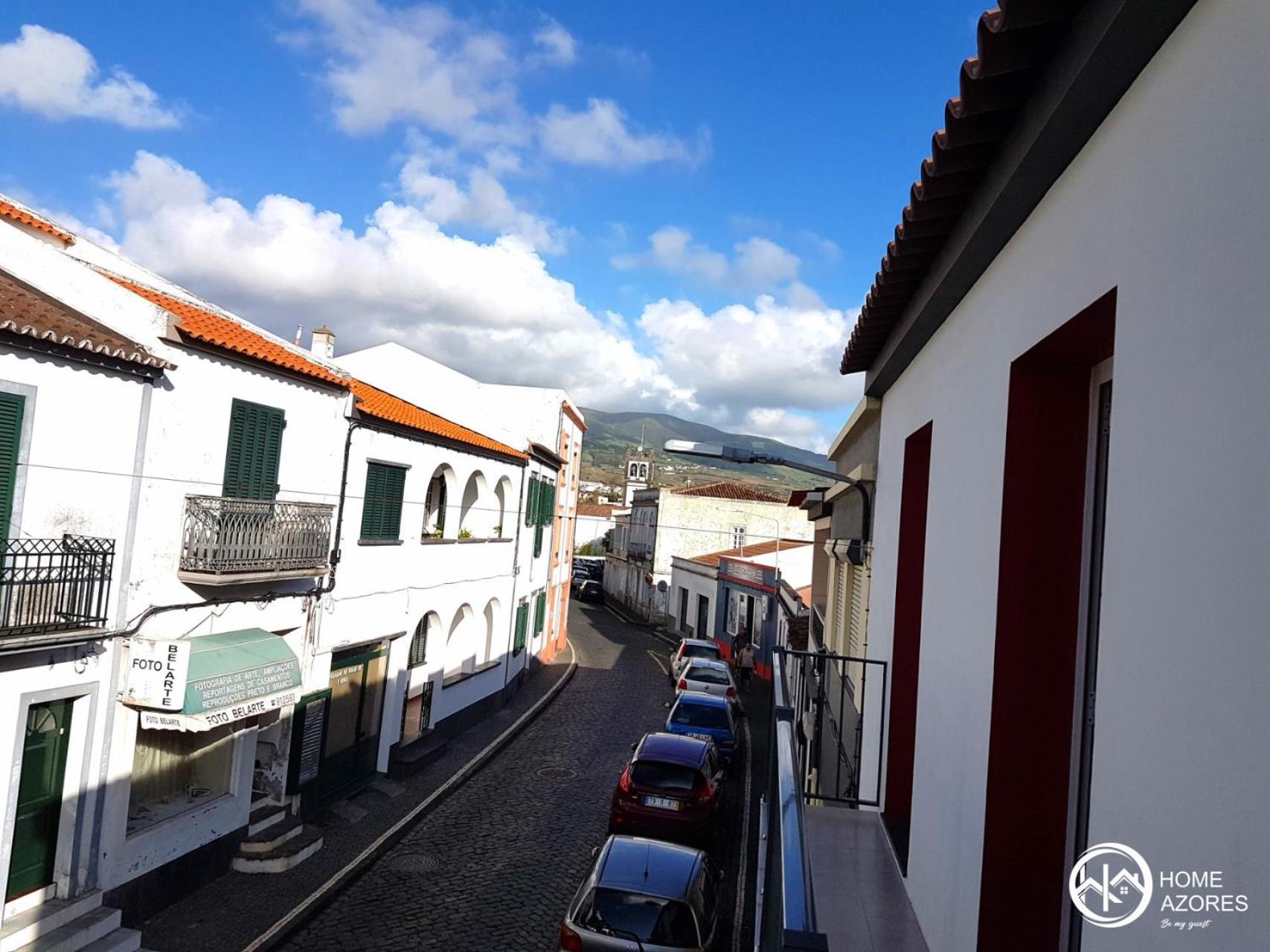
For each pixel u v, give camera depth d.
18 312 9.77
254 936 11.00
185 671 10.91
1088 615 4.16
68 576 10.04
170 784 12.21
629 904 9.70
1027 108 3.56
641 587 54.69
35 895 9.97
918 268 5.73
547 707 26.86
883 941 5.32
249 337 14.27
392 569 17.72
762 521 50.19
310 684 14.85
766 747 23.31
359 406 15.89
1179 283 2.56
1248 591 2.06
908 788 7.64
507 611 26.17
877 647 8.98
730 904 13.30
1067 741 4.18
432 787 17.80
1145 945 2.53
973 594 4.74
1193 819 2.27
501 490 25.84
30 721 10.00
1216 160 2.38
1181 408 2.50
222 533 12.12
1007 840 4.16
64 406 10.13
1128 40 2.78
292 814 14.39
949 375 5.79
